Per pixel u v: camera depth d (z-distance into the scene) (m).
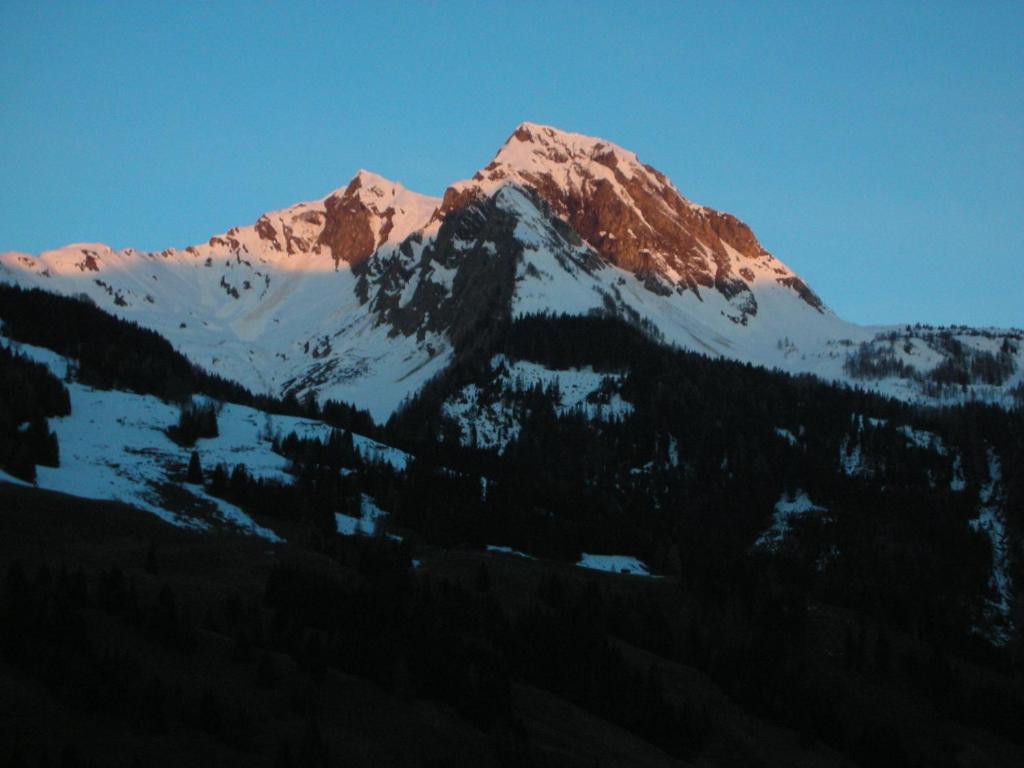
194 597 130.25
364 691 114.25
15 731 88.25
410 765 103.50
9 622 99.06
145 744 91.94
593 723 131.50
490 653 133.25
